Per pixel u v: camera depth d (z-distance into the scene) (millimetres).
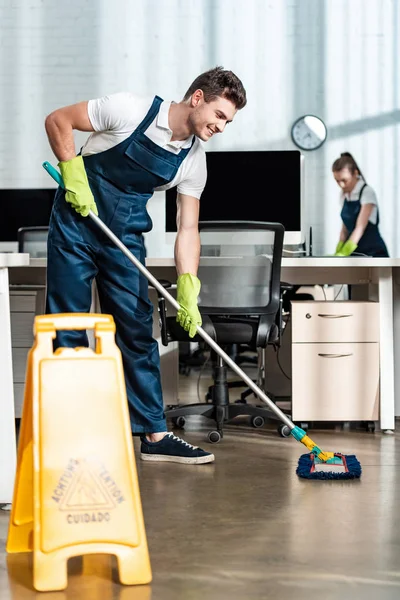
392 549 1918
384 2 6754
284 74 6781
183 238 2830
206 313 3449
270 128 6781
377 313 3674
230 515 2219
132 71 6816
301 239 4074
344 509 2279
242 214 4086
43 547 1664
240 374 2719
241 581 1710
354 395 3682
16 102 6797
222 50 6812
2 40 6805
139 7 6805
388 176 6750
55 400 1693
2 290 2258
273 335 3537
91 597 1627
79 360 1719
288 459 3004
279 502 2357
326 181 6758
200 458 2902
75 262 2686
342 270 3938
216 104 2541
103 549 1686
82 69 6812
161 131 2611
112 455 1711
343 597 1620
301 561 1834
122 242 2703
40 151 6793
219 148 6801
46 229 4102
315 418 3678
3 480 2275
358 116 6766
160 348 4125
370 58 6773
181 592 1650
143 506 2320
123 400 1734
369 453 3143
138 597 1625
